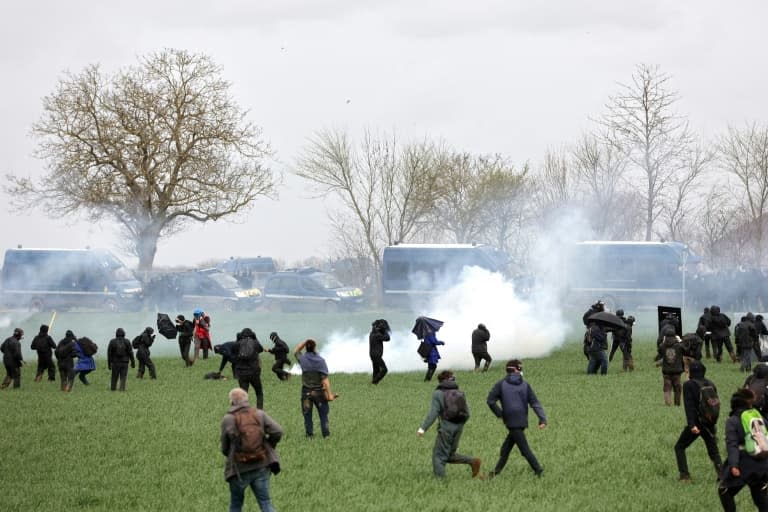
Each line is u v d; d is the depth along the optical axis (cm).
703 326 3397
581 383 2903
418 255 5897
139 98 7025
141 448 2014
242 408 1288
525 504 1477
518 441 1648
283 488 1625
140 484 1695
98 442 2083
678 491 1556
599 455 1839
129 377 3278
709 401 1562
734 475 1283
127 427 2261
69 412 2486
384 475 1708
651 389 2756
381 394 2759
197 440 2095
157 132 7038
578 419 2241
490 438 2033
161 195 7075
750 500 1495
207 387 2989
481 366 3466
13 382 3184
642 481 1636
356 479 1683
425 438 2056
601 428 2127
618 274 5794
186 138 7094
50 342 3216
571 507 1457
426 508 1461
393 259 5941
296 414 2388
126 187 7019
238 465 1268
